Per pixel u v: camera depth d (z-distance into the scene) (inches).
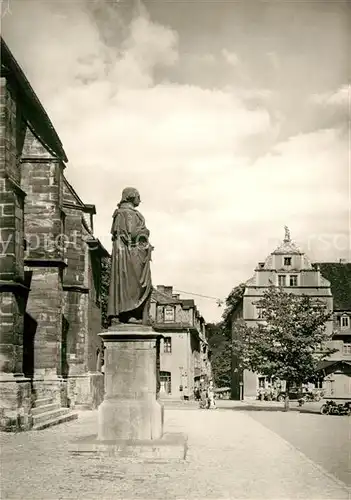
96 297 1448.1
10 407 742.5
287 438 776.9
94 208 1327.5
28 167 1043.3
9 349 761.6
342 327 2394.2
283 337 1541.6
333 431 888.9
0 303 768.3
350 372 2269.9
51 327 1027.9
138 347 568.1
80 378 1256.8
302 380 1566.2
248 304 2351.1
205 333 3750.0
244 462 528.4
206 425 949.8
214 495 385.1
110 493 383.6
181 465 498.6
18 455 538.9
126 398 563.2
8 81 813.2
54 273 1033.5
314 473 476.4
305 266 2338.8
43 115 1016.9
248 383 2431.1
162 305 2576.3
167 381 2514.8
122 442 535.8
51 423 840.3
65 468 470.3
